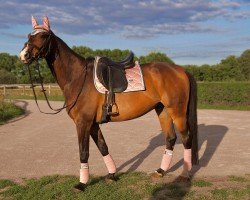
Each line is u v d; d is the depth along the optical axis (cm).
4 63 6272
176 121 540
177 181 542
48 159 709
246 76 4794
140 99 519
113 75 506
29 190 508
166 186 521
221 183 536
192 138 549
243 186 520
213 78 4512
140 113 529
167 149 573
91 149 802
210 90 2062
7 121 1352
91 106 500
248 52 5038
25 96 2994
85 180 509
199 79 4531
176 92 531
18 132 1076
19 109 1695
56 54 507
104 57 523
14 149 812
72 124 1266
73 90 505
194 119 552
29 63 496
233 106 1942
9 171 620
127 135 995
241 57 5047
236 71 4616
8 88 3428
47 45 492
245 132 1020
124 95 510
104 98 504
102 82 498
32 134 1037
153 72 530
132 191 498
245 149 782
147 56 3741
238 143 851
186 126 546
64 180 555
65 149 809
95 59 521
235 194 484
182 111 540
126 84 509
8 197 488
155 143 864
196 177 568
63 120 1389
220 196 478
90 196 482
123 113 516
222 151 763
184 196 480
